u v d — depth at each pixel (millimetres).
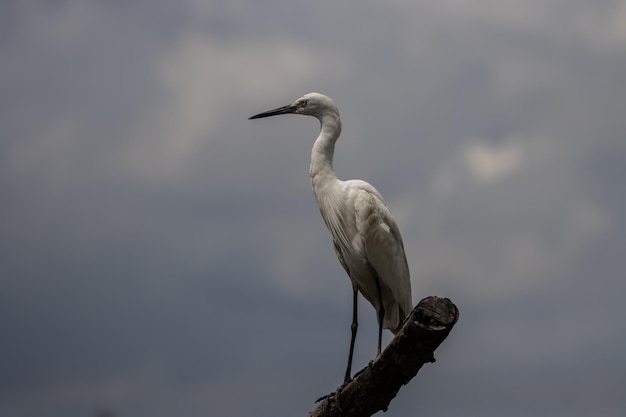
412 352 8883
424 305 8516
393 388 9820
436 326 8445
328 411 10648
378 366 9516
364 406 10164
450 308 8492
